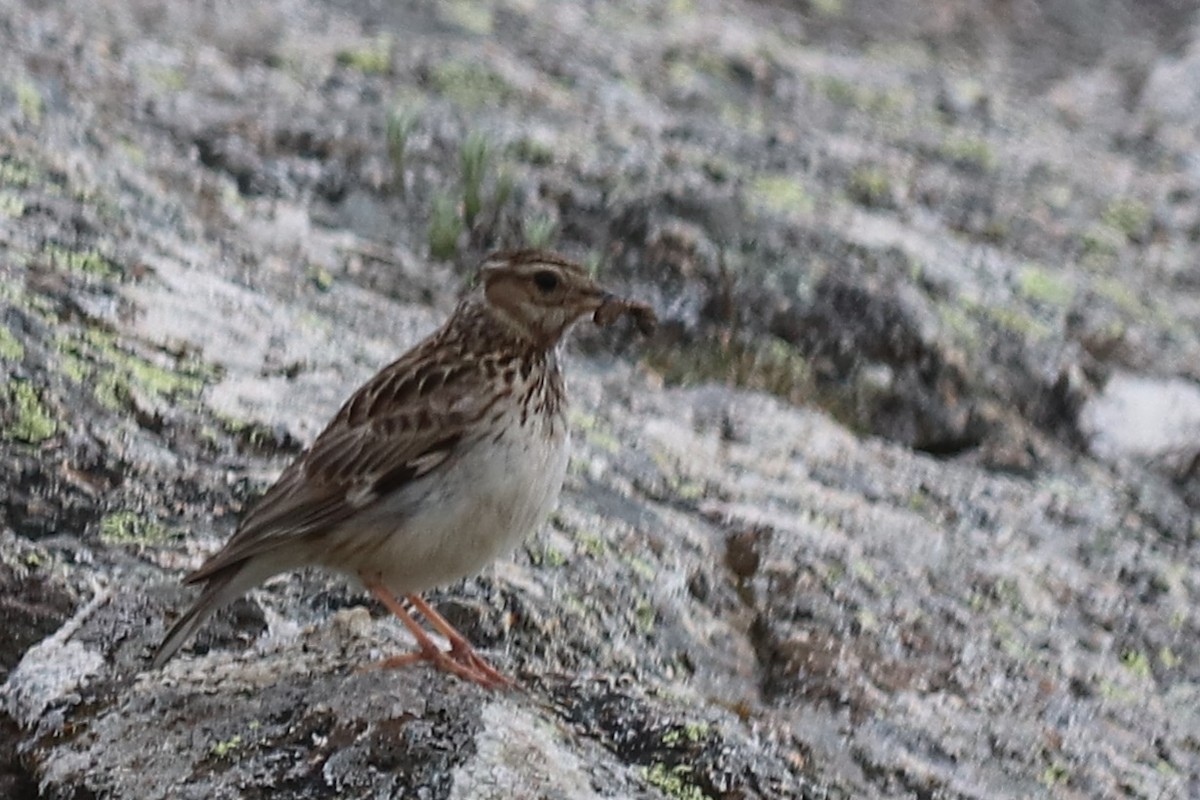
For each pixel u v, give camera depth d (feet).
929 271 54.29
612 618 35.37
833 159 61.87
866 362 50.24
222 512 36.06
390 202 53.62
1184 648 40.27
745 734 30.78
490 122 58.49
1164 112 73.31
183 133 54.24
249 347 42.11
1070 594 41.34
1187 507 47.42
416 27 66.03
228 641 31.73
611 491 39.96
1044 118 71.10
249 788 27.22
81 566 33.88
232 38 61.82
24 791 28.50
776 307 50.93
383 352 44.16
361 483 29.66
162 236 46.78
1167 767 35.78
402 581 30.58
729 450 44.34
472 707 28.37
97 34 59.06
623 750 29.35
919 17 80.12
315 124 56.18
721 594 37.65
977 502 44.73
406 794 26.89
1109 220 62.13
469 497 29.84
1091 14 83.35
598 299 30.68
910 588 39.50
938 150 65.16
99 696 29.53
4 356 38.27
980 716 35.81
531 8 69.62
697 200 54.70
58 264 42.91
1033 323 53.31
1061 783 34.35
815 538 40.22
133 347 40.50
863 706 35.06
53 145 49.44
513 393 30.12
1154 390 51.83
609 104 62.49
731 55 69.10
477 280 31.09
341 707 28.17
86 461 36.47
